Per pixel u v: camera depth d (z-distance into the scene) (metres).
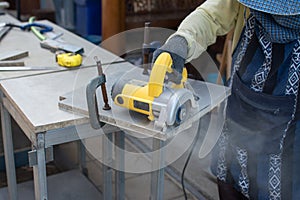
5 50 1.80
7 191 2.05
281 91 1.23
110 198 1.91
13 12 3.49
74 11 4.01
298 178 1.27
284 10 1.07
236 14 1.37
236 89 1.35
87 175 2.23
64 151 2.57
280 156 1.28
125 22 3.15
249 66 1.30
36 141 1.18
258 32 1.25
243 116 1.33
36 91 1.37
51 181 2.10
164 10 3.45
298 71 1.18
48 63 1.65
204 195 2.12
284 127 1.24
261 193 1.35
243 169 1.39
